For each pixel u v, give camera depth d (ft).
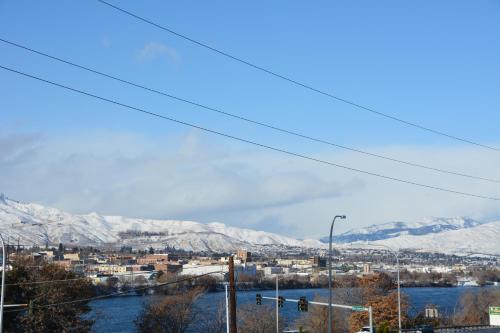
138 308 595.88
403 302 361.10
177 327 337.93
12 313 258.98
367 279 377.50
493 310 372.79
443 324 399.24
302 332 319.68
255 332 342.85
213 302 499.92
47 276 274.16
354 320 356.38
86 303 288.30
